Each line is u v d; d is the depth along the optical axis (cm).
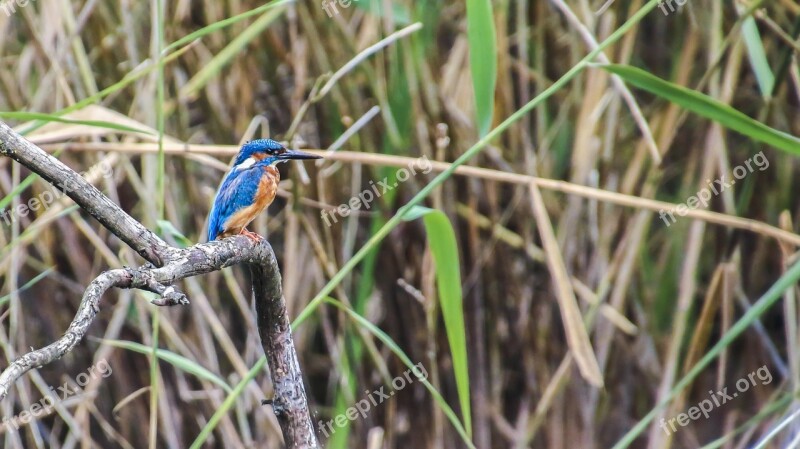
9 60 1039
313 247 966
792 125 1105
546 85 1066
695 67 1106
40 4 999
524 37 1016
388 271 1066
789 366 1021
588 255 1062
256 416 1052
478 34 653
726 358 1188
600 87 984
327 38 1016
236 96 1030
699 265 1130
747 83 1101
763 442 770
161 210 672
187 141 1016
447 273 685
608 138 1012
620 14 1058
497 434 1109
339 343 1000
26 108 999
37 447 982
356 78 1028
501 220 1041
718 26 1024
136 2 1038
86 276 1039
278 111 1050
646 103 1099
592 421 1093
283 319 555
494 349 1084
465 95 1023
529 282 1064
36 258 1076
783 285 743
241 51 1022
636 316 1132
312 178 1037
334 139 1030
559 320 1084
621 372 1133
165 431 1027
